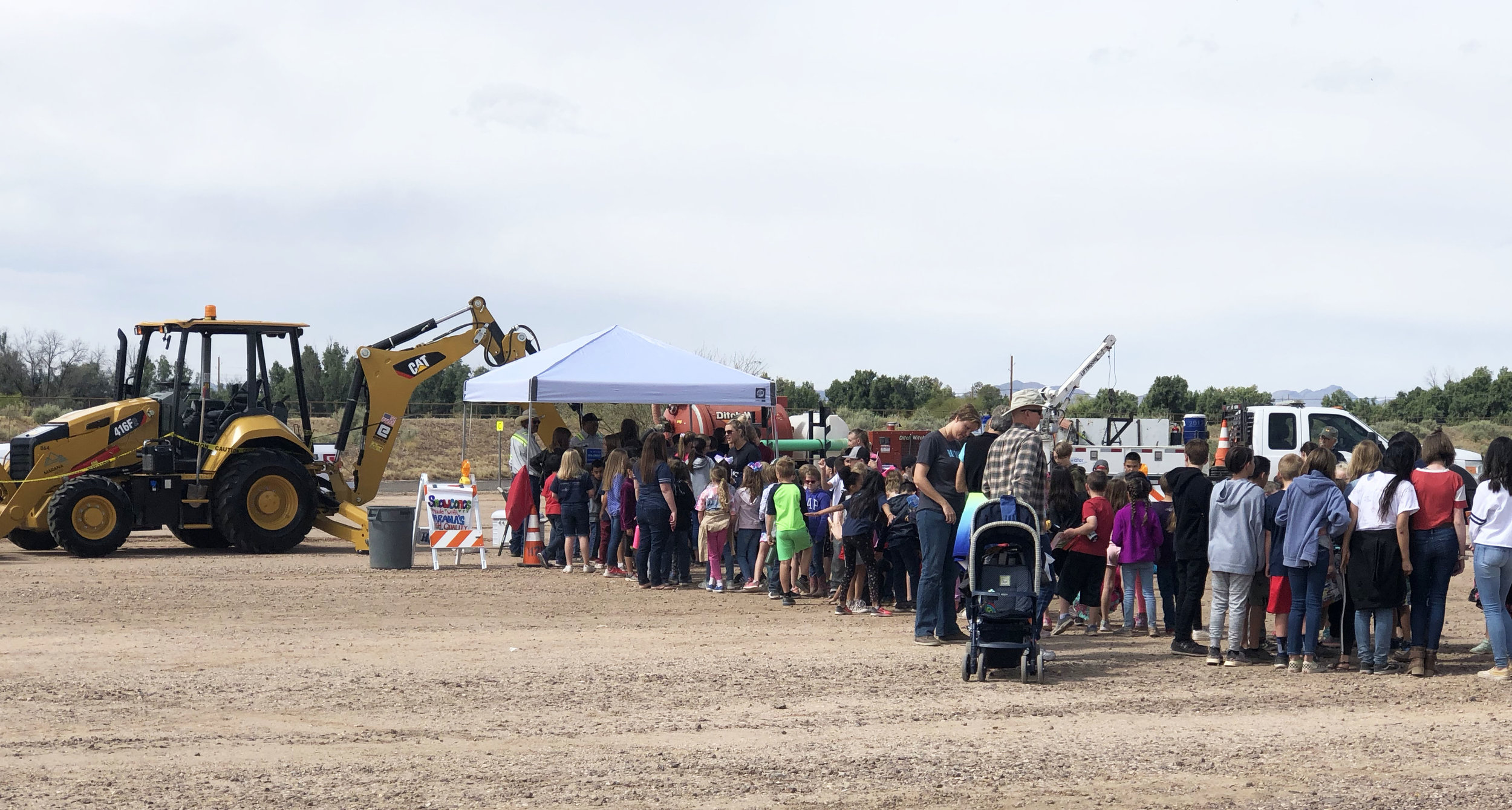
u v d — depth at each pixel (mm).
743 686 8656
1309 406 22188
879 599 12359
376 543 15898
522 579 15078
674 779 6266
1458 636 11078
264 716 7672
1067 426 26156
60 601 12672
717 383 16594
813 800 5910
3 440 40156
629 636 10852
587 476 15852
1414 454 9008
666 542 14453
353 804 5805
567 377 16203
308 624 11375
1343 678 9094
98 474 17406
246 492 17500
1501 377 52906
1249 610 10078
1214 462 23812
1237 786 6156
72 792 5969
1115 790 6090
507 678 8891
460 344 19797
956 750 6887
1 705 7930
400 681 8773
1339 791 6062
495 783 6176
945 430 10469
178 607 12359
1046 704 8133
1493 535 8852
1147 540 11070
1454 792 6023
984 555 9023
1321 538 9164
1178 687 8766
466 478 16828
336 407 48406
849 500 12547
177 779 6227
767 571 14258
